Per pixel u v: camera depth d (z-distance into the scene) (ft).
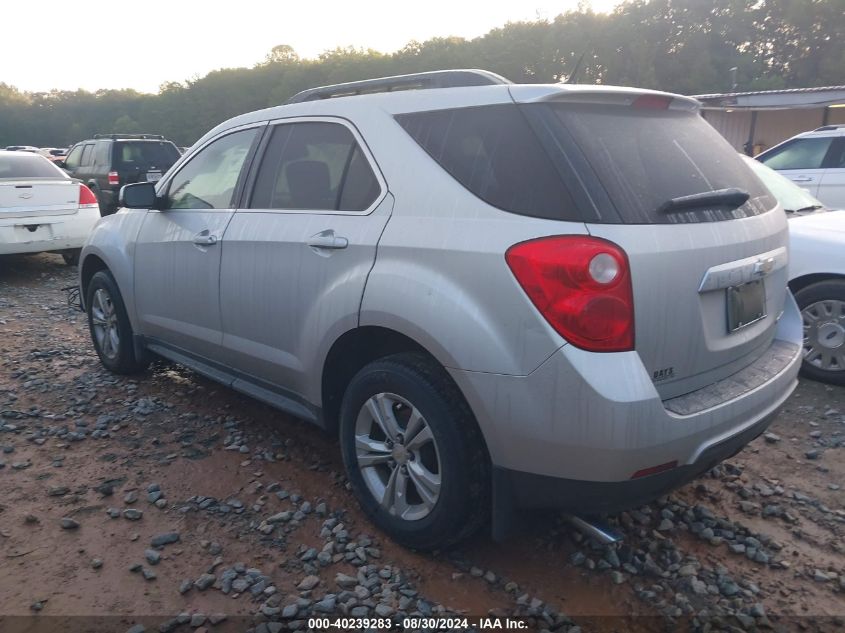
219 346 13.46
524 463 8.69
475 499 9.34
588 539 10.67
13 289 28.73
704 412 8.61
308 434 14.26
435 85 11.03
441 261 9.23
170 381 17.17
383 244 10.00
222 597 9.32
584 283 8.09
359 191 10.77
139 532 10.71
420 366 9.62
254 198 12.79
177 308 14.44
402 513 10.17
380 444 10.43
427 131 10.19
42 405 15.57
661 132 9.89
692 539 10.77
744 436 9.34
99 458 13.08
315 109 12.06
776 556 10.35
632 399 7.98
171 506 11.48
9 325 22.54
